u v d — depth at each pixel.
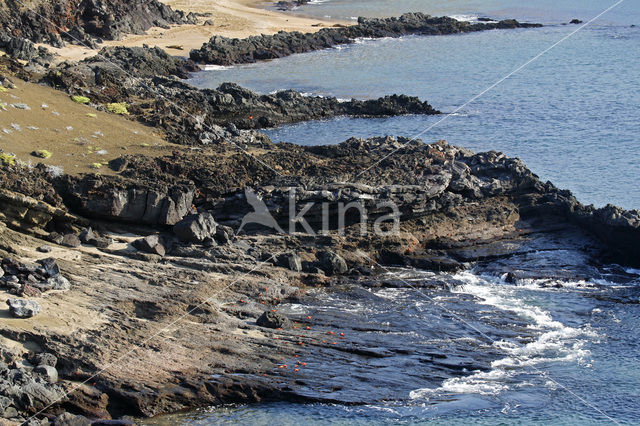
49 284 42.19
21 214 46.59
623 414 36.94
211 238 48.78
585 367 40.69
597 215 54.03
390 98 87.94
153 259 46.78
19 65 65.44
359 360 40.16
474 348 42.06
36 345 38.06
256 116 83.56
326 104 87.50
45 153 52.75
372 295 47.12
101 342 38.78
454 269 51.03
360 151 61.25
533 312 46.28
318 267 49.22
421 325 43.94
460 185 55.94
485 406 37.31
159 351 39.03
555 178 67.00
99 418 35.53
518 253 53.00
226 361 39.03
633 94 91.75
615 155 72.19
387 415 36.53
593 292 48.97
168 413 36.44
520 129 80.38
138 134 59.41
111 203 48.84
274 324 42.25
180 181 52.19
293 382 38.09
